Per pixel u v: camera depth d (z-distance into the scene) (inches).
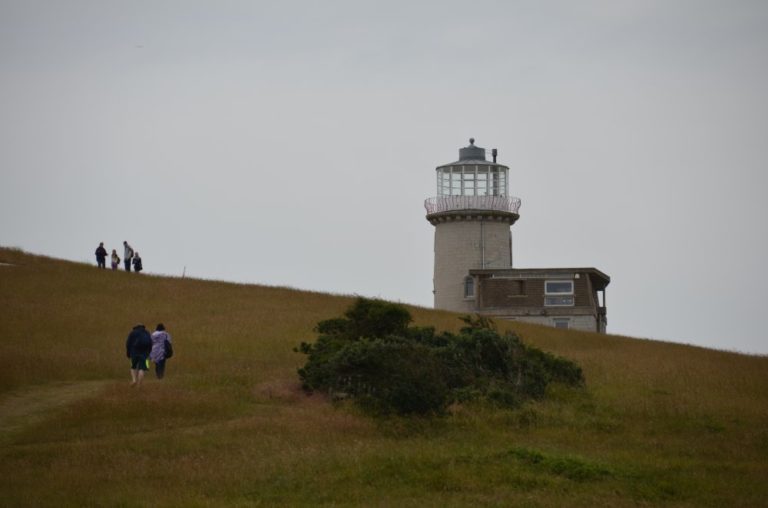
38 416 4138.8
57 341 5994.1
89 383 4894.2
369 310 5246.1
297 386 4832.7
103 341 6063.0
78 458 3440.0
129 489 3095.5
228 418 4207.7
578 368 5260.8
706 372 5871.1
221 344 6033.5
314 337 6358.3
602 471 3442.4
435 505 2987.2
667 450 3978.8
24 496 2989.7
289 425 4013.3
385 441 3848.4
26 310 6958.7
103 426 3939.5
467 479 3280.0
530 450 3614.7
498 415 4343.0
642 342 7421.3
